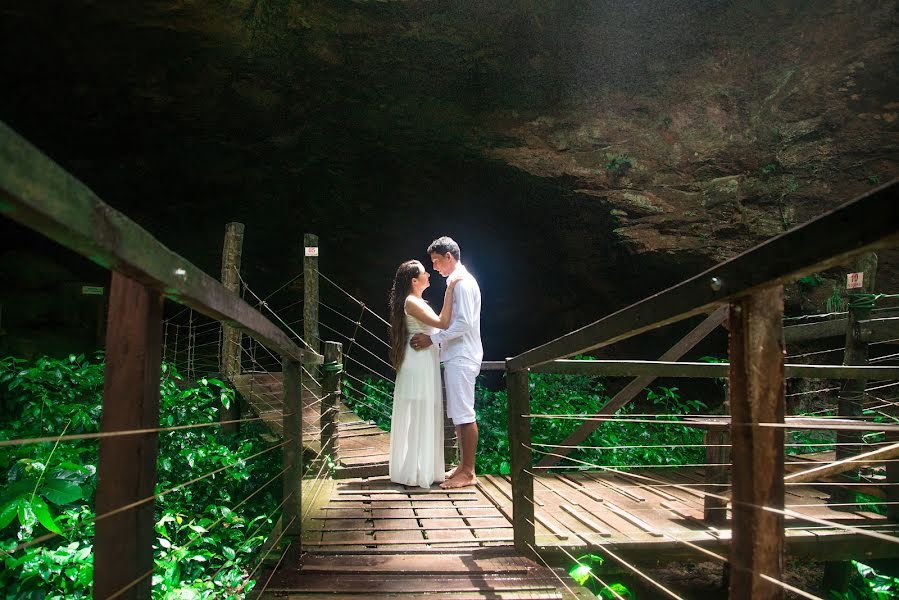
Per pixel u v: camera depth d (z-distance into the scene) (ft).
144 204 40.70
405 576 9.54
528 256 41.47
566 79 35.47
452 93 35.04
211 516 13.53
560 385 26.35
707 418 13.03
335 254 44.60
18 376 15.33
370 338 48.01
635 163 34.99
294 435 10.28
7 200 2.09
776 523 3.70
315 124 35.55
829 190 33.12
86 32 29.17
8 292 34.40
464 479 15.19
